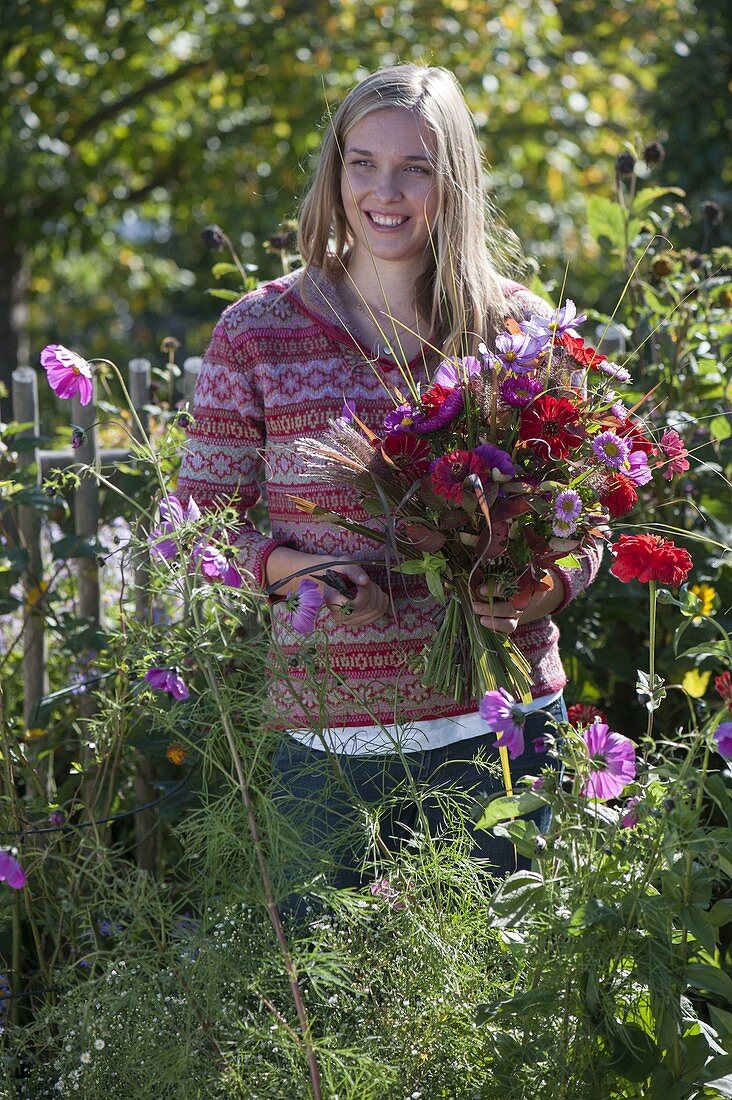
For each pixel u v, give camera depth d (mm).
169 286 16719
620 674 3766
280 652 2482
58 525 4016
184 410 3230
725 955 3146
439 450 2396
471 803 2701
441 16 12094
